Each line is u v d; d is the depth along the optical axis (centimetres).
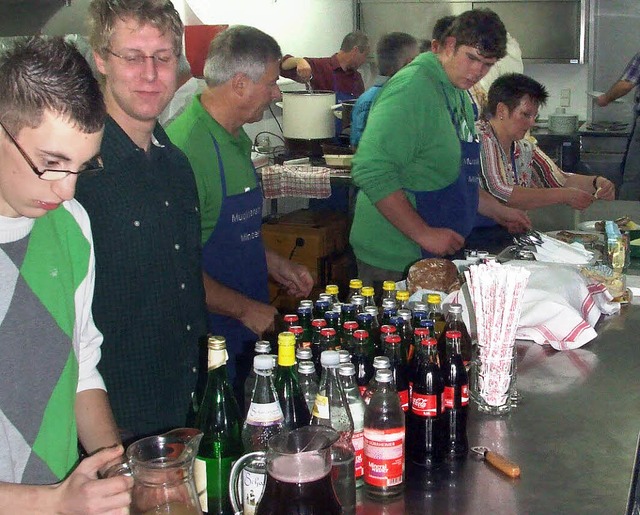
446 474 146
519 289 167
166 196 185
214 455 142
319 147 494
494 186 368
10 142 115
